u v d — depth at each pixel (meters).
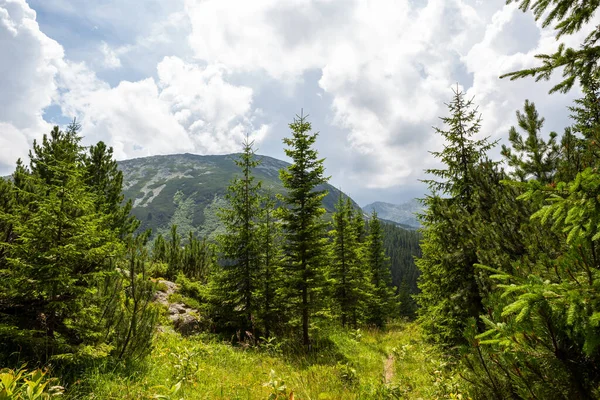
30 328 5.62
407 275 88.25
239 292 14.17
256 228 15.15
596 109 7.75
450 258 9.02
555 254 3.90
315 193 14.12
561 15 3.84
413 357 12.27
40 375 3.00
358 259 25.38
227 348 11.09
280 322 14.52
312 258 13.70
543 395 2.80
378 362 12.09
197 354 8.83
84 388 5.12
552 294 2.37
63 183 6.06
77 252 5.68
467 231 8.05
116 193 14.27
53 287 5.43
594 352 2.64
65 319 6.04
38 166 9.90
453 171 11.65
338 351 12.66
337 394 6.93
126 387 5.48
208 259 20.97
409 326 27.66
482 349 3.62
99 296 6.34
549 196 2.58
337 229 23.55
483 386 3.68
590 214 2.28
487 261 5.30
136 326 6.86
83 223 5.95
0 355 4.95
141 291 7.11
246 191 15.14
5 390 2.71
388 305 33.19
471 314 8.57
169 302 14.18
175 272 19.34
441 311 10.26
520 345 2.89
